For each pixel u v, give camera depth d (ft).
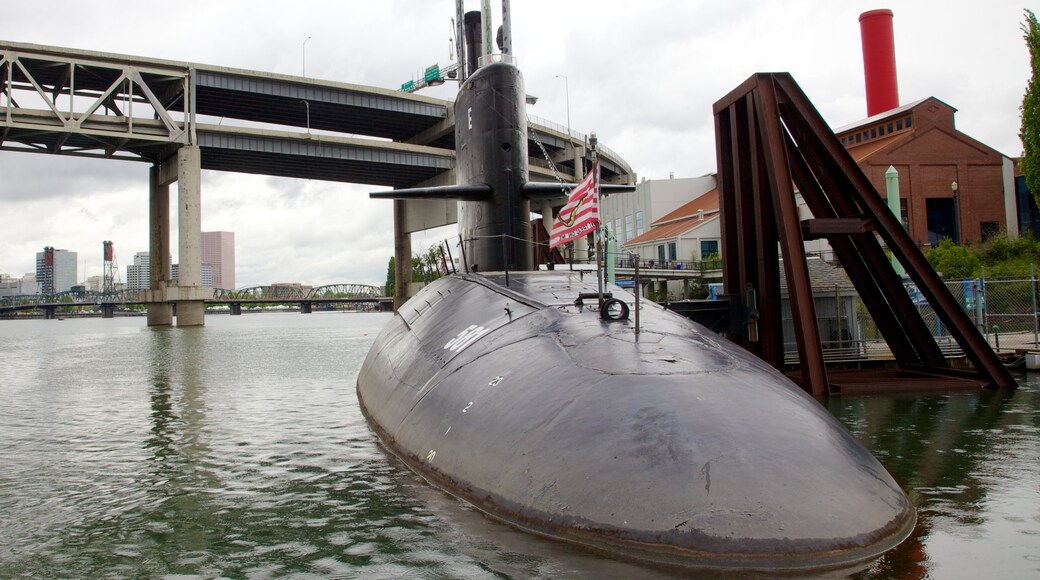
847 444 18.94
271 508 24.56
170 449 36.17
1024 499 22.86
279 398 56.44
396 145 237.04
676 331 25.53
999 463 28.30
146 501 26.27
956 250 112.16
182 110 236.43
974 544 18.26
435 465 24.66
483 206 43.80
